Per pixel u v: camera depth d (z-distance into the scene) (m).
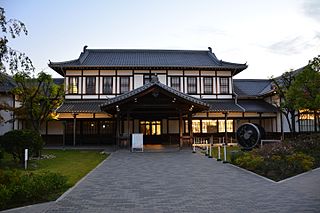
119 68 31.12
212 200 8.03
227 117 31.94
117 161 16.78
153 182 10.69
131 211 7.00
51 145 29.70
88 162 16.53
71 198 8.28
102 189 9.50
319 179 10.74
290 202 7.69
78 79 31.06
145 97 23.66
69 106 29.12
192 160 17.06
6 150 14.84
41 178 8.66
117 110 23.91
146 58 34.47
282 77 28.12
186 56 36.00
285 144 17.00
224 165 14.99
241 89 35.72
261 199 8.06
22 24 9.38
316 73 18.95
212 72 32.69
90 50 35.41
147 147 26.00
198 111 26.64
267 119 32.91
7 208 7.30
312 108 19.56
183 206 7.43
